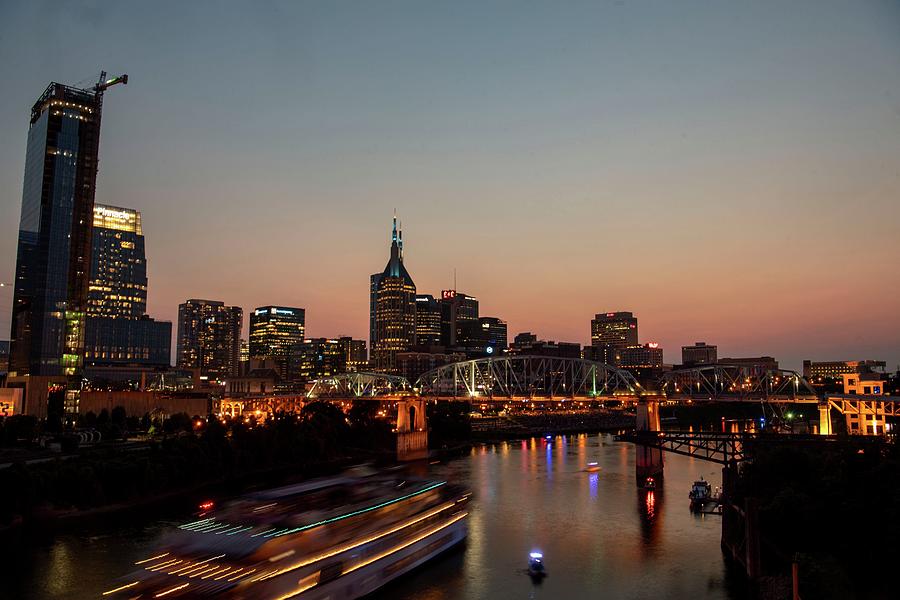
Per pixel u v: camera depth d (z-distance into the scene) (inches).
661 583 3663.9
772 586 3339.1
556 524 5059.1
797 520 3639.3
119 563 4030.5
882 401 6486.2
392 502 3570.4
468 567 3919.8
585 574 3823.8
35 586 3614.7
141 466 6013.8
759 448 4854.8
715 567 3927.2
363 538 3235.7
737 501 4092.0
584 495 6309.1
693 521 5162.4
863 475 3754.9
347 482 3543.3
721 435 5620.1
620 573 3838.6
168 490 6338.6
